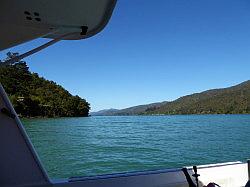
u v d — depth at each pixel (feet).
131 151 100.17
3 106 9.76
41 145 103.40
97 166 71.46
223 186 11.64
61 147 101.45
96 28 8.05
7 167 9.66
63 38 8.51
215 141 130.52
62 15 7.34
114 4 6.99
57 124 207.92
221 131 190.49
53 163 71.72
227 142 126.72
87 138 139.74
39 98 221.66
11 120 9.85
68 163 72.74
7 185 9.58
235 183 11.84
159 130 203.00
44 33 8.23
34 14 7.36
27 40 8.56
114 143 123.13
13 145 9.81
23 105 198.08
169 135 162.30
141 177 10.68
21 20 7.66
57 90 267.59
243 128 216.95
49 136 133.80
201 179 11.30
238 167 12.05
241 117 427.33
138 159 83.61
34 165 9.95
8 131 9.78
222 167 11.81
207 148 107.55
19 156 9.83
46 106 238.27
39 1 6.75
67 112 285.02
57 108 262.47
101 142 125.49
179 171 11.27
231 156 89.76
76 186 9.92
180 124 279.08
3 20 7.68
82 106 314.76
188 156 89.61
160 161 80.89
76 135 149.28
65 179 10.26
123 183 10.39
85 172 63.26
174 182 11.00
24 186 9.70
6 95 9.80
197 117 459.32
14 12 7.30
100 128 216.95
